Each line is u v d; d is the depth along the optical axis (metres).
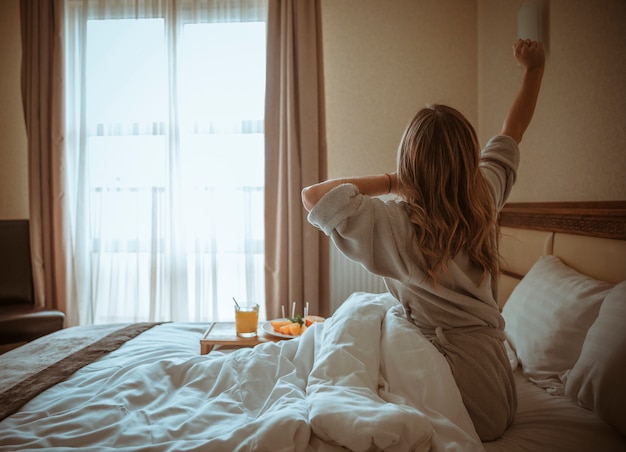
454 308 1.02
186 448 0.79
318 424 0.80
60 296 3.11
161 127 3.19
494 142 1.17
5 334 2.45
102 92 3.20
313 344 1.22
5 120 3.33
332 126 3.20
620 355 0.97
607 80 1.51
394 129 3.17
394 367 0.98
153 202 3.18
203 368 1.17
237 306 1.90
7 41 3.32
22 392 1.10
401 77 3.15
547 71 1.91
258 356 1.17
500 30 2.59
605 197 1.53
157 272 3.20
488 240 1.05
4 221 3.00
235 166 3.18
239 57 3.17
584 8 1.63
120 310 3.23
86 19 3.19
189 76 3.18
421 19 3.13
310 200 1.00
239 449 0.78
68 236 3.16
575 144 1.71
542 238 1.76
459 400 0.90
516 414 1.12
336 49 3.18
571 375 1.12
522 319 1.49
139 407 1.00
